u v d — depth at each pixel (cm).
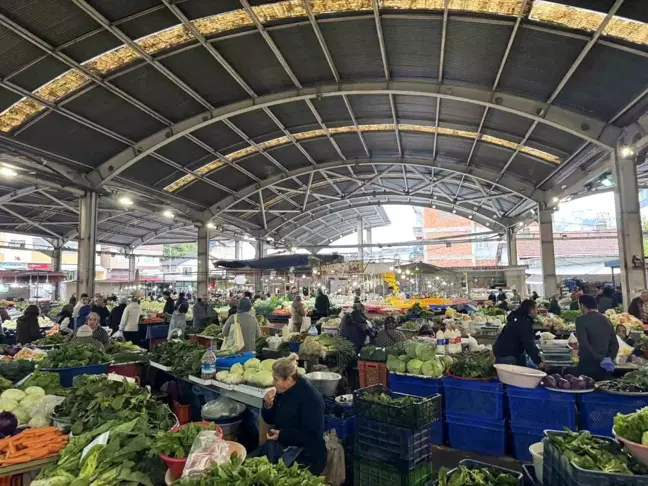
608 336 472
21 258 3825
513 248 2714
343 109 1491
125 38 945
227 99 1332
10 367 489
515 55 1023
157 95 1224
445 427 484
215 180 1967
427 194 2669
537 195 1898
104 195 1559
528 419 434
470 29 955
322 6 932
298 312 1130
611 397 404
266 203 2511
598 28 843
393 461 349
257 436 435
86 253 1452
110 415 303
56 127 1216
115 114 1250
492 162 1814
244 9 931
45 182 1359
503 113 1335
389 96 1373
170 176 1764
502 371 448
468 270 2250
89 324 678
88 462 233
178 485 208
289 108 1477
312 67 1203
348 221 3694
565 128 1180
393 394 402
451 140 1689
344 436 400
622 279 1116
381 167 2166
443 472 261
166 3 880
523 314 517
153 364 593
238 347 575
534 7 847
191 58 1098
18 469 262
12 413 335
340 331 854
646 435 234
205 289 2188
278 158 1936
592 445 248
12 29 845
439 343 592
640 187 1833
